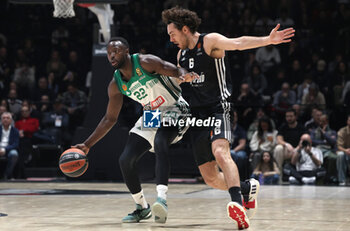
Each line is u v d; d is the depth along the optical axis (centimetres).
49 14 2428
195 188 1350
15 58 2267
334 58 2098
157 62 682
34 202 998
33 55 2261
